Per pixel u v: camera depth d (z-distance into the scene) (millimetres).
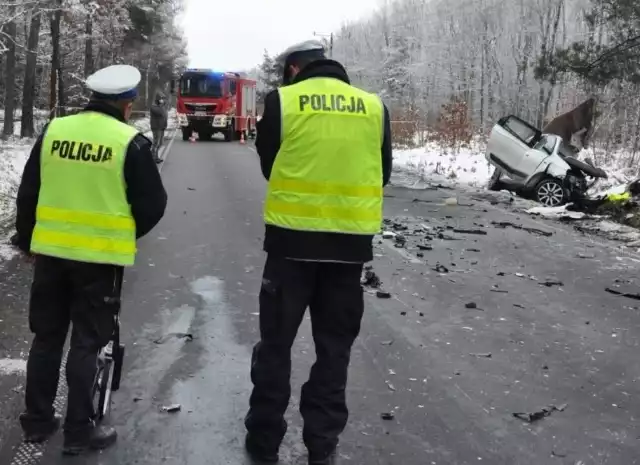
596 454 3822
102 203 3484
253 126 36000
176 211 11727
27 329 5531
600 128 29062
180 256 8344
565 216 13141
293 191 3328
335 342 3523
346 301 3482
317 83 3395
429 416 4227
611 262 9000
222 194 14023
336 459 3662
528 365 5148
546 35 50125
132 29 44750
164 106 23000
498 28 60688
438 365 5078
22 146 22125
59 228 3475
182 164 20219
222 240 9359
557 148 15555
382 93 72312
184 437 3830
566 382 4844
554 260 9008
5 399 4211
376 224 3426
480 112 56625
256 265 7965
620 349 5574
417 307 6574
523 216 13000
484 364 5137
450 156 25094
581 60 18016
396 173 20656
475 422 4164
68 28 34375
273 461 3617
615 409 4426
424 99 66750
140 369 4766
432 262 8570
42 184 3514
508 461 3713
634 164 22062
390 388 4629
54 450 3619
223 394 4402
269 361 3516
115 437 3752
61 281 3572
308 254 3326
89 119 3539
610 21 17984
